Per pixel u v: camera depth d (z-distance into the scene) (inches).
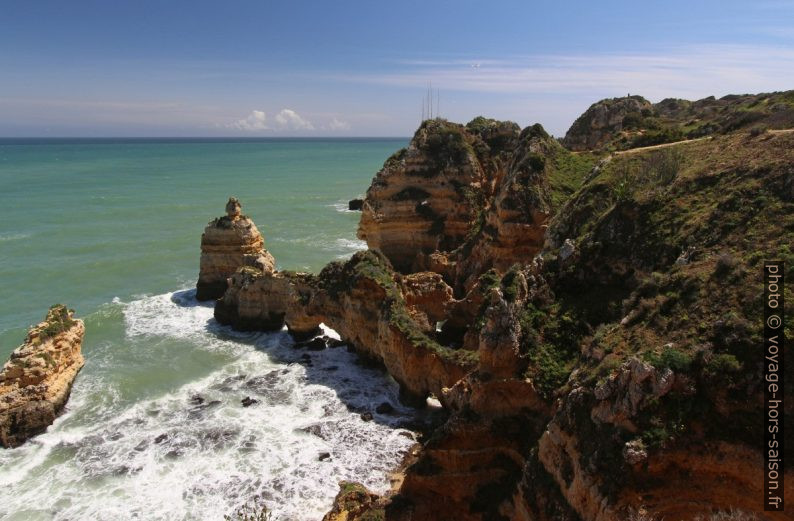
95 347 1723.7
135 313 2022.6
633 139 1806.1
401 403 1358.3
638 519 576.1
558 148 1994.3
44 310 2101.4
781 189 824.9
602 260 981.8
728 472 570.9
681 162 1155.9
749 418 577.3
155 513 1005.2
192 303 2118.6
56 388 1323.8
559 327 921.5
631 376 632.4
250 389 1438.2
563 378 861.8
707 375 610.2
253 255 2095.2
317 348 1665.8
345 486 1020.5
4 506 1029.8
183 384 1477.6
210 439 1217.4
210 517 992.2
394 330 1334.9
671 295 742.5
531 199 1742.1
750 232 778.8
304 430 1245.7
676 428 595.2
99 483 1088.2
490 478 888.9
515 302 918.4
